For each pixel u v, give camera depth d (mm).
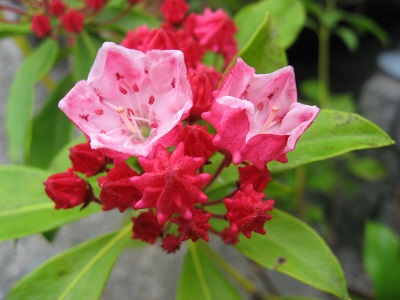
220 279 110
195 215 82
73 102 83
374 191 212
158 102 89
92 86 86
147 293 190
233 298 108
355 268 215
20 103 135
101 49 85
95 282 101
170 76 87
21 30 138
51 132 152
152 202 78
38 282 101
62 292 101
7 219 105
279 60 99
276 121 86
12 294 100
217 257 125
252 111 77
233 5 215
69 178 92
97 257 103
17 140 132
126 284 191
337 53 287
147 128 90
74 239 201
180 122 80
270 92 85
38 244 198
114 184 83
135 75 88
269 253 99
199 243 114
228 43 119
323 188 209
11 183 110
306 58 282
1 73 251
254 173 86
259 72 100
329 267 96
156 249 199
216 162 103
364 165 204
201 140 83
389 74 210
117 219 207
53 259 103
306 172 205
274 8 135
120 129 89
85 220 206
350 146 96
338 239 225
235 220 85
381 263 147
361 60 284
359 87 274
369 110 210
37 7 142
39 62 140
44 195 109
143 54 86
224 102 78
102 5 137
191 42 104
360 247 220
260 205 82
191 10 220
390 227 208
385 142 94
